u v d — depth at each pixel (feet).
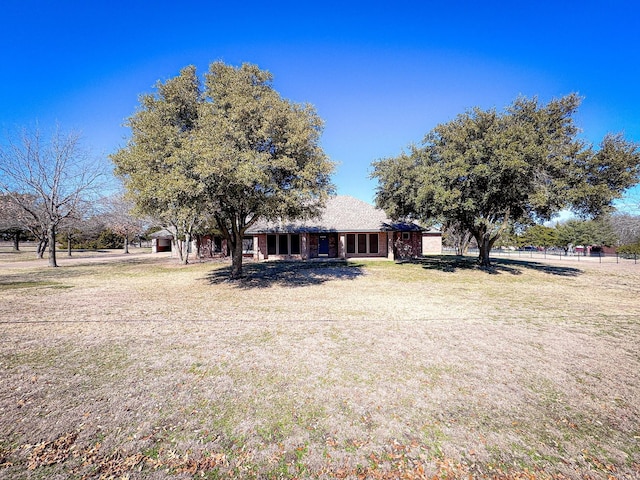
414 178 59.41
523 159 44.91
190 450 10.16
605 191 46.26
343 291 40.68
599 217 55.21
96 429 11.23
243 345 20.17
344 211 99.96
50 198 75.77
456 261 81.51
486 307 31.55
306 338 21.65
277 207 38.65
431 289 42.50
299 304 32.76
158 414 12.21
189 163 33.04
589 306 32.19
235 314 28.53
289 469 9.37
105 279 52.70
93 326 24.61
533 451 10.16
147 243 237.86
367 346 20.04
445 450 10.21
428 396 13.66
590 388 14.42
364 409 12.62
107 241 178.60
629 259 100.22
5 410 12.42
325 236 96.94
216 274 58.65
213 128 34.71
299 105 41.73
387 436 10.91
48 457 9.79
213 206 40.65
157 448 10.25
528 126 50.21
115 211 97.91
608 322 26.03
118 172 42.86
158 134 37.73
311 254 93.20
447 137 57.21
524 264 76.13
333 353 18.78
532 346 20.08
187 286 44.93
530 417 12.09
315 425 11.54
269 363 17.25
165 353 18.72
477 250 167.73
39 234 98.22
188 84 42.88
